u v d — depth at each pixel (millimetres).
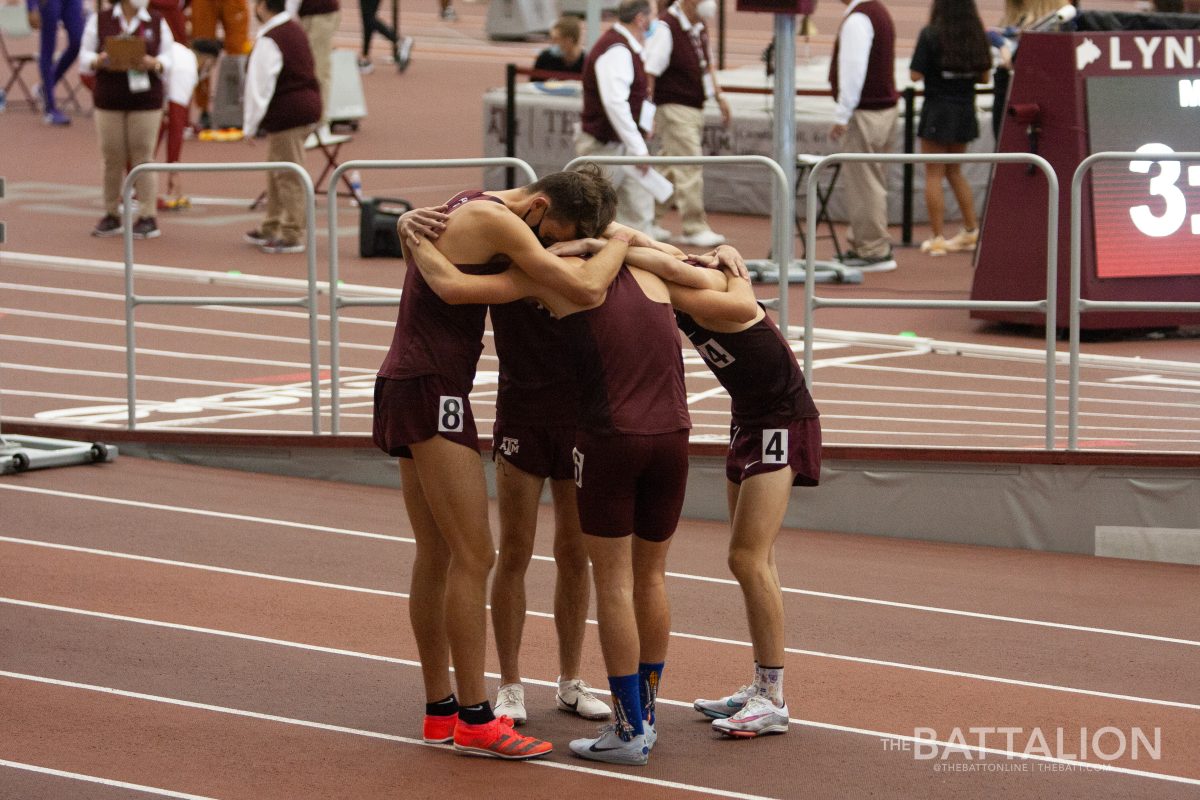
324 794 16766
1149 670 21219
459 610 17516
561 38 60844
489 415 31328
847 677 20812
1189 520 26281
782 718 18703
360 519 27844
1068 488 26672
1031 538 26984
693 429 29531
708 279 18125
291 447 30422
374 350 38594
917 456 27203
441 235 17391
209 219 55438
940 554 26688
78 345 39000
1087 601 24234
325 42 61469
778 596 18703
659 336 17562
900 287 42406
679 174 47531
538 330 18516
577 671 19500
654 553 17891
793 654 21703
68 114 78188
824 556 26469
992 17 106375
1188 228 37219
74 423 31938
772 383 18625
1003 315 38344
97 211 55938
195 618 22547
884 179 46000
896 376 33781
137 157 50875
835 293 40875
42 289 44875
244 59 71062
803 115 57406
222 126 71688
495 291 17141
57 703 19250
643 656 17938
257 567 24984
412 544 26484
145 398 34125
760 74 67125
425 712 18812
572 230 17656
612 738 17719
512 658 19250
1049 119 37438
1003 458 26812
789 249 27844
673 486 17750
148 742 18109
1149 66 37625
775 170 27531
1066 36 37281
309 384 35281
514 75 55719
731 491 19438
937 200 49250
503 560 19094
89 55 50500
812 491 27953
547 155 59375
